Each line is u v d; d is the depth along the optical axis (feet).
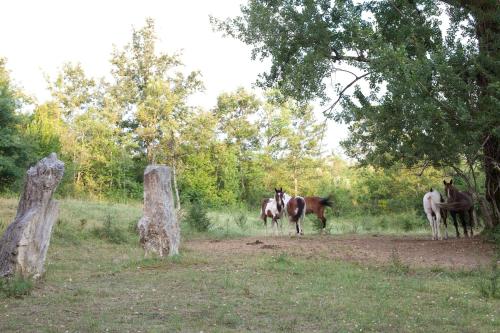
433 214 59.06
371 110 49.03
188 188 146.61
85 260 39.93
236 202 156.56
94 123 147.84
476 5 46.57
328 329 20.13
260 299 25.39
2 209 66.39
